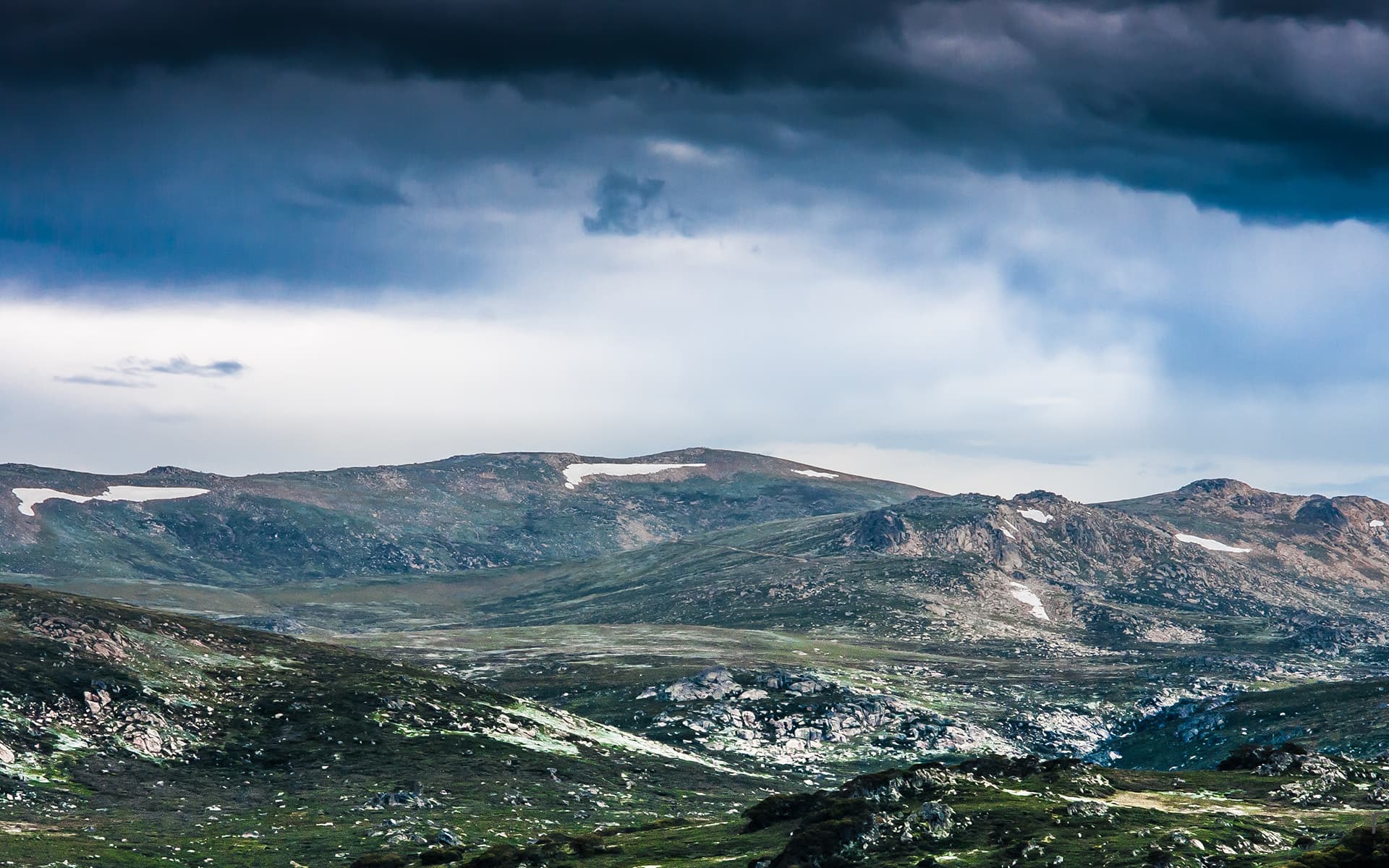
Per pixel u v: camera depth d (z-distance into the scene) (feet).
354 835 574.15
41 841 524.93
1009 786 471.21
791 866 389.19
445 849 497.46
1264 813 432.66
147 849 533.55
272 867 515.50
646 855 444.55
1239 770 519.60
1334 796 458.09
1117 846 379.55
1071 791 460.14
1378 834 348.59
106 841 543.80
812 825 424.05
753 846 433.89
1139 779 495.41
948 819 413.18
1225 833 390.42
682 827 519.60
